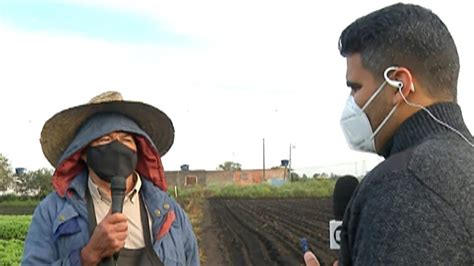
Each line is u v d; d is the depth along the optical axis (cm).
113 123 365
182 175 8794
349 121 243
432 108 220
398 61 222
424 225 192
